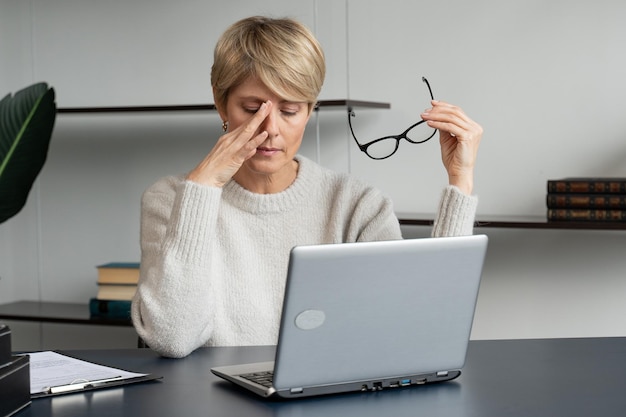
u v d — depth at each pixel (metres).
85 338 3.59
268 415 1.19
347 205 2.06
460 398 1.28
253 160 1.83
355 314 1.28
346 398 1.29
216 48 1.84
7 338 1.20
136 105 3.43
